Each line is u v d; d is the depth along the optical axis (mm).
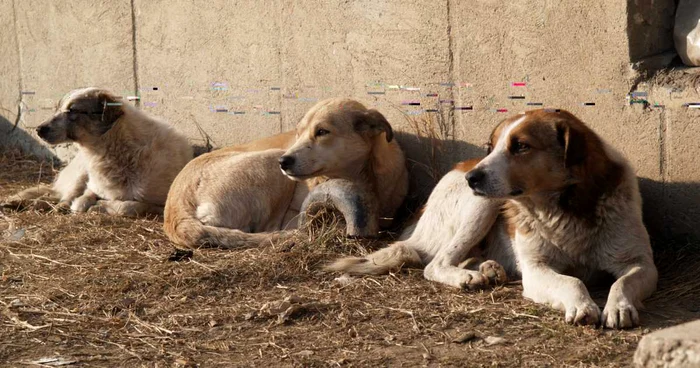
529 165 4727
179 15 6199
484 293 4863
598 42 5109
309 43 5793
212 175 5508
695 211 5016
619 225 4770
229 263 5121
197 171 5547
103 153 5898
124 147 5895
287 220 5527
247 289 4969
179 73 6254
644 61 5066
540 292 4742
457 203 5070
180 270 5090
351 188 5332
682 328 4219
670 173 5043
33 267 5211
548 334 4586
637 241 4770
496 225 5047
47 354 4613
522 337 4586
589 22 5117
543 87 5238
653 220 5090
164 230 5523
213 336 4684
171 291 4961
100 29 6516
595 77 5133
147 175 5902
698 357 4133
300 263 5090
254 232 5504
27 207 5988
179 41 6227
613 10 5066
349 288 4934
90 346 4652
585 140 4719
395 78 5582
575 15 5141
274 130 5965
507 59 5301
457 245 5008
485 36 5340
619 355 4465
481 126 5398
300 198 5531
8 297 4957
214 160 5578
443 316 4711
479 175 4723
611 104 5117
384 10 5570
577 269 4855
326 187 5352
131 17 6383
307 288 4953
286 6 5836
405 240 5203
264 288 4973
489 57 5344
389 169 5477
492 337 4586
